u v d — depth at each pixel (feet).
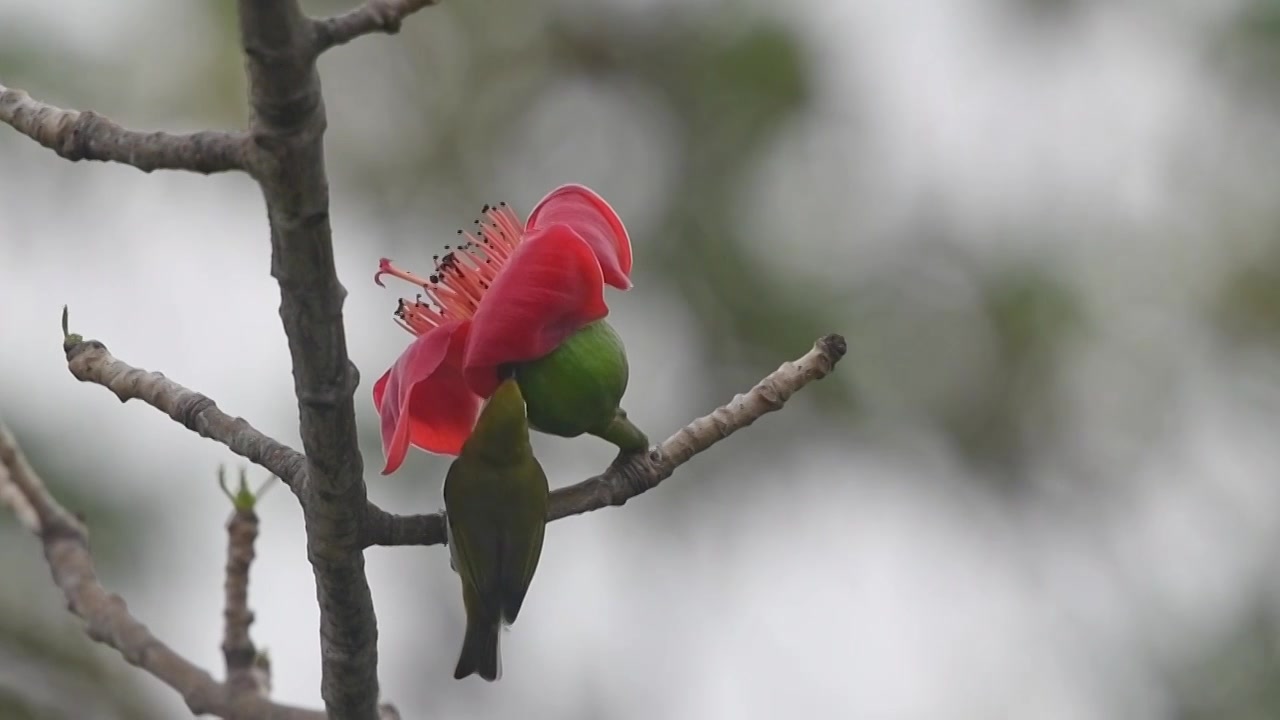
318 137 10.58
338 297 10.68
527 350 11.03
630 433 11.09
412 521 10.94
